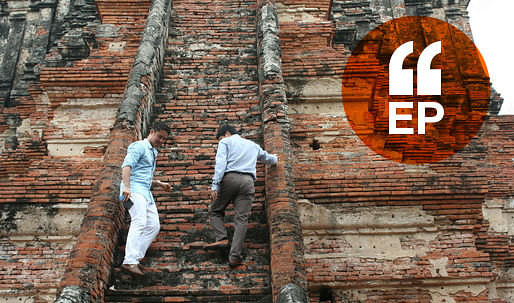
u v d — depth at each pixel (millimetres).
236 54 9938
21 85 16750
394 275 8328
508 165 14375
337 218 8617
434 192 8555
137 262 6234
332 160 9633
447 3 20016
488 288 8414
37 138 11180
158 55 9305
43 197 8820
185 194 7543
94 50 11180
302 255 6258
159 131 6824
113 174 6918
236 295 6168
